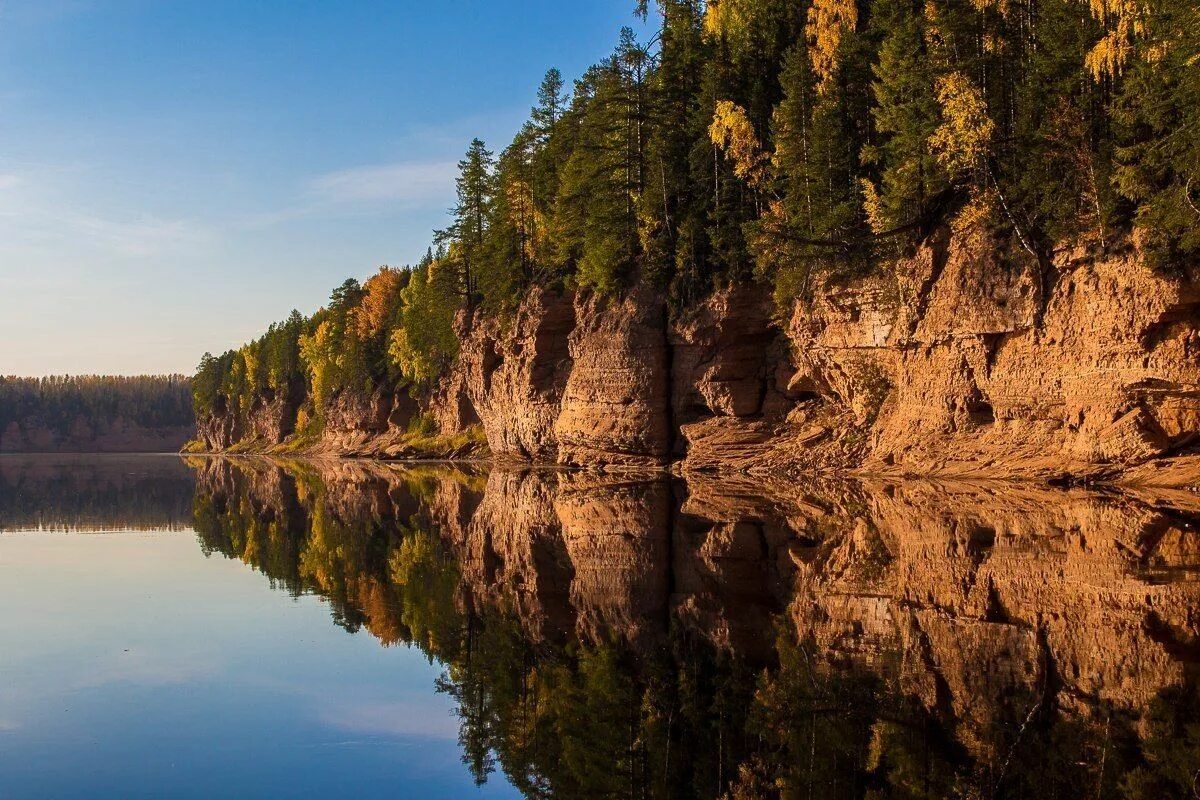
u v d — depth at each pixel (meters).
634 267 53.97
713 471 47.12
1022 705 9.07
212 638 14.01
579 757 8.75
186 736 9.34
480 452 85.56
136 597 17.77
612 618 14.90
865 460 41.34
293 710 10.30
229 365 187.50
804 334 44.22
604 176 56.16
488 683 11.42
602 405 53.50
